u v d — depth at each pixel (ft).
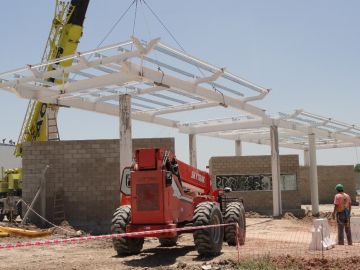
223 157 97.66
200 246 37.32
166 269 32.78
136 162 37.45
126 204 42.52
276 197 85.30
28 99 60.18
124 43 46.68
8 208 74.28
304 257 36.40
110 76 54.70
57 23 67.82
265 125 85.87
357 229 48.88
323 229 43.01
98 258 39.60
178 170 39.34
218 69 56.54
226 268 32.45
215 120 88.99
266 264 32.53
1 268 35.73
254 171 96.73
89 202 65.67
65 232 58.49
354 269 30.76
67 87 58.70
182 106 71.05
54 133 73.92
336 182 131.34
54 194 65.36
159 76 54.39
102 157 66.28
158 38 46.03
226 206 48.19
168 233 35.96
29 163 66.49
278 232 62.39
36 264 37.37
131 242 40.24
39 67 54.08
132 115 75.46
